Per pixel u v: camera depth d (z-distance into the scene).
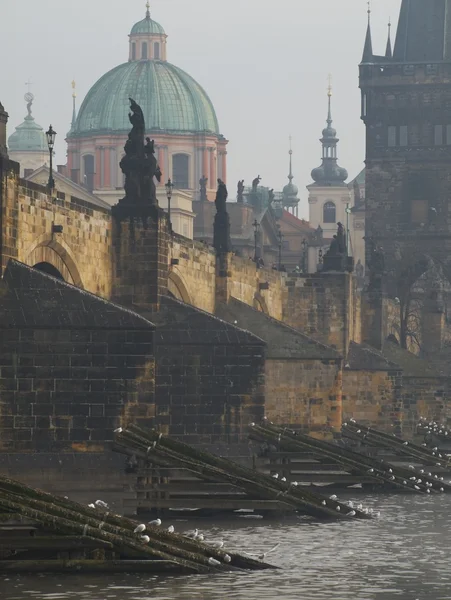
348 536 142.38
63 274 182.88
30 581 111.44
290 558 127.19
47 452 161.88
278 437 189.75
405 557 128.75
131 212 198.75
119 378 162.75
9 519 113.25
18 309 162.50
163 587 110.31
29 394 162.12
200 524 149.62
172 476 160.50
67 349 162.62
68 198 182.00
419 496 185.50
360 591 111.56
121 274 199.50
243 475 155.38
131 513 155.00
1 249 162.25
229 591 109.75
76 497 157.75
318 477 188.62
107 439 162.50
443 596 110.25
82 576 113.25
